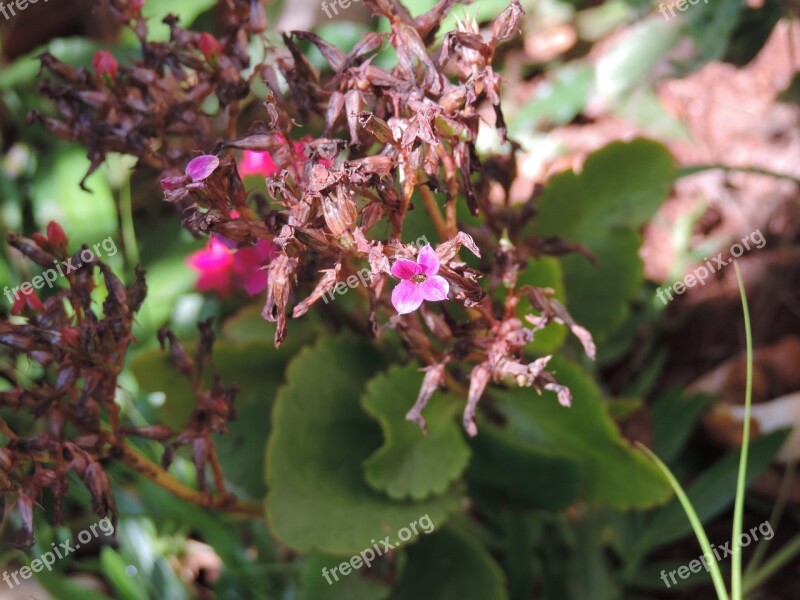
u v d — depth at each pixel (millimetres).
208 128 563
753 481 678
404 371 611
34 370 728
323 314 667
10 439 532
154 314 739
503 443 609
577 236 647
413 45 505
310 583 624
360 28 773
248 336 668
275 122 500
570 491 613
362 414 630
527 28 900
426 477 600
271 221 501
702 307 768
